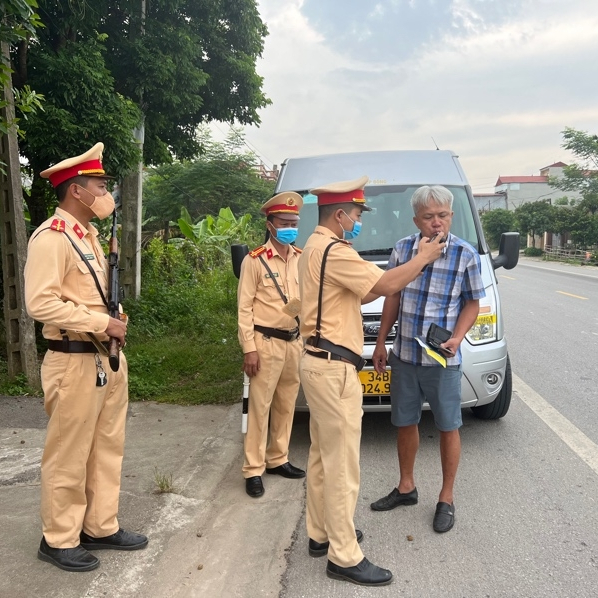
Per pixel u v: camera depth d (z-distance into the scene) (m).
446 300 3.37
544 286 17.77
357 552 2.90
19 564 2.93
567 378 6.48
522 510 3.53
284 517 3.51
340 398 2.84
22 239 5.86
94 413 2.91
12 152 5.75
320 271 2.81
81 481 2.94
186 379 6.60
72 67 6.70
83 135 6.71
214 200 23.58
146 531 3.29
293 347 3.99
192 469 4.14
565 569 2.91
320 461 3.03
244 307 3.88
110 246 3.09
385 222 5.27
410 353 3.42
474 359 4.34
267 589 2.80
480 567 2.96
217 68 10.08
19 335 5.92
